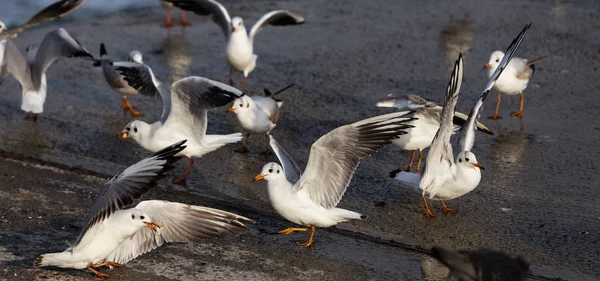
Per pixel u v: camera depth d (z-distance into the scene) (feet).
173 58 63.67
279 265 35.24
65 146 48.55
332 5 76.84
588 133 50.49
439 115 44.55
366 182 44.14
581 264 35.32
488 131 44.73
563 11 74.08
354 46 65.98
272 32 69.46
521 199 41.78
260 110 47.96
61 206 40.81
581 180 43.98
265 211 40.88
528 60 57.16
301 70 61.31
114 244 32.76
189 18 73.97
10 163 45.93
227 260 35.63
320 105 55.01
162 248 36.60
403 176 39.96
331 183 36.37
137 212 32.45
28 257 35.50
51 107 54.60
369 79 59.41
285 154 38.55
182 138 43.93
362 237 37.93
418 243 37.35
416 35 68.44
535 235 38.01
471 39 67.31
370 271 34.78
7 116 53.01
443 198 39.96
